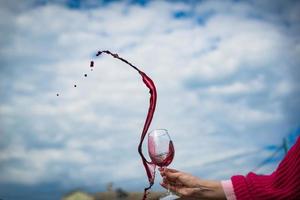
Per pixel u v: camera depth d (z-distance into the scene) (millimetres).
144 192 2051
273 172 1872
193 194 1979
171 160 2170
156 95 2104
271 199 1798
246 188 1868
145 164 2072
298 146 1752
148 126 2055
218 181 1955
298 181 1735
